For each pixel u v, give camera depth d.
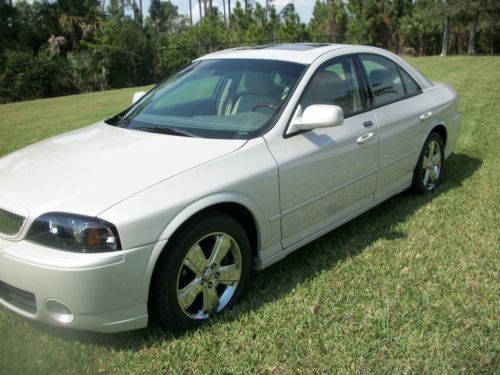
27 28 31.27
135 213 2.76
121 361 2.88
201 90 4.13
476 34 43.03
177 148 3.32
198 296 3.21
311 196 3.76
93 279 2.66
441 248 4.21
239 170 3.23
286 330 3.12
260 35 37.22
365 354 2.91
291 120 3.65
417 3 40.66
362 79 4.44
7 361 2.85
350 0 40.22
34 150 3.64
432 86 5.55
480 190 5.56
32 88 25.72
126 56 28.64
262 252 3.51
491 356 2.87
